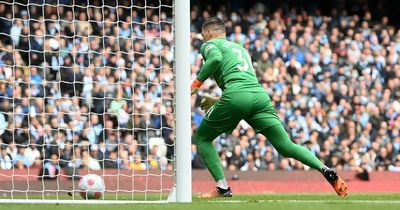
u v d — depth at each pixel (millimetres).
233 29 41031
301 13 42344
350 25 42656
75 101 35125
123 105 36094
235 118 17750
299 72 40250
